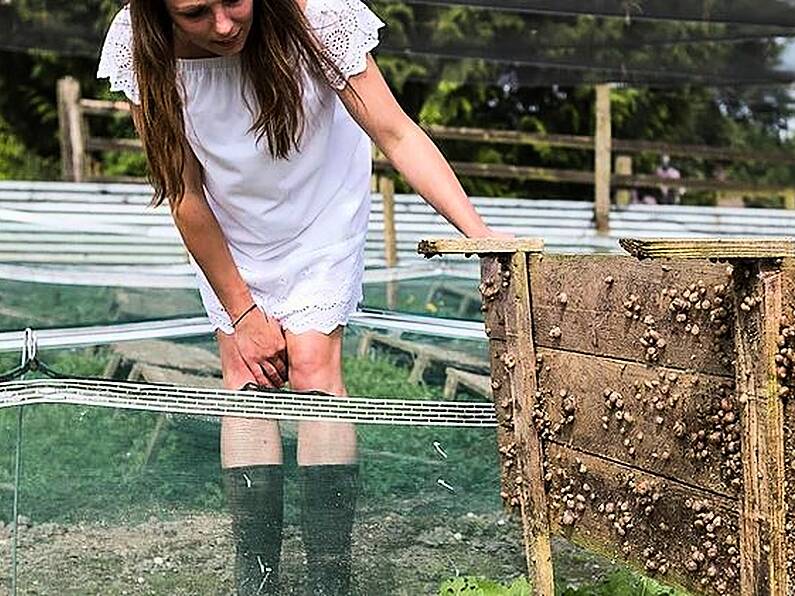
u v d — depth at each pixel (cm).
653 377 165
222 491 204
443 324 385
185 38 223
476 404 208
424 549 212
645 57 589
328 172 243
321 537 205
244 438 203
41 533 205
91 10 541
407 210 799
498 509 215
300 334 243
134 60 222
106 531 205
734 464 152
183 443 206
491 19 564
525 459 190
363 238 250
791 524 144
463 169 978
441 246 182
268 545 204
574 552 239
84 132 941
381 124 227
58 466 205
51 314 511
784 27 530
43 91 1261
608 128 888
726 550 154
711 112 1230
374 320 381
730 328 150
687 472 160
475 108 1236
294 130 228
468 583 208
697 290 155
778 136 1223
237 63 226
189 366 378
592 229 879
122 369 388
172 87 221
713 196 1252
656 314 163
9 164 1252
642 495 169
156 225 749
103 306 517
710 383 155
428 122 1215
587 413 179
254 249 244
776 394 142
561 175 984
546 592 189
